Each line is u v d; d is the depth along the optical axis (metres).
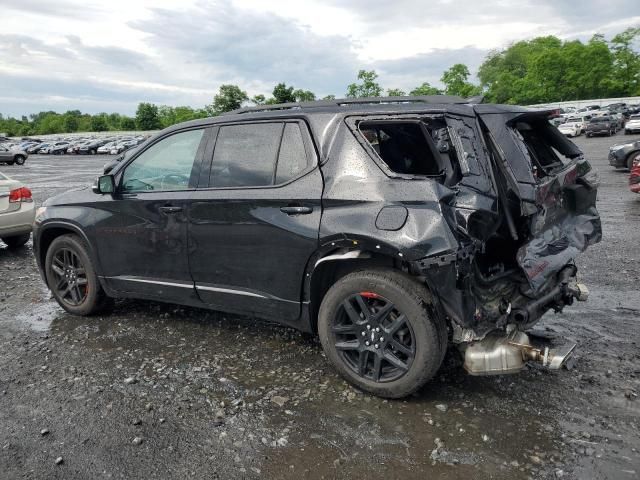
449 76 104.75
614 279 5.91
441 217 3.04
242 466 2.80
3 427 3.20
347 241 3.34
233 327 4.73
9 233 8.01
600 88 97.25
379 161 3.40
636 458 2.79
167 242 4.28
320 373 3.82
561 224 3.70
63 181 22.86
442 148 3.31
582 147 31.34
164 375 3.83
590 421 3.14
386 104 3.61
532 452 2.86
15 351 4.32
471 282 3.10
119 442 3.03
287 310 3.80
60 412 3.35
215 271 4.07
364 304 3.40
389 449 2.92
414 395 3.48
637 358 3.95
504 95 105.81
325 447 2.95
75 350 4.31
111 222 4.59
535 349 3.12
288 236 3.61
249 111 4.17
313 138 3.66
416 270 3.23
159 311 5.19
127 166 4.59
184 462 2.84
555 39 113.81
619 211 10.20
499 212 3.33
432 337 3.19
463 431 3.06
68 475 2.75
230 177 3.97
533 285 3.10
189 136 4.27
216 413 3.31
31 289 6.20
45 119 139.62
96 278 4.86
